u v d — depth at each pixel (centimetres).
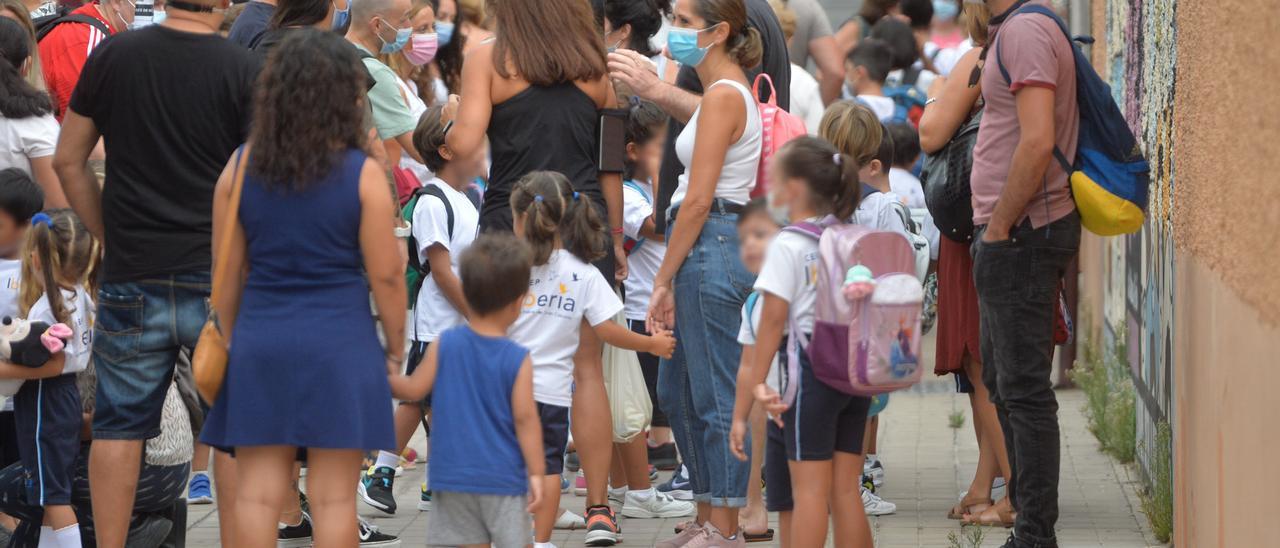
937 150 1958
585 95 1888
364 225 1438
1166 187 2028
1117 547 1975
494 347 1509
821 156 1561
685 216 1764
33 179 2012
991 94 1753
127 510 1673
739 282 1784
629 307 2248
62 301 1719
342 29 2378
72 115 1672
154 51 1642
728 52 1800
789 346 1570
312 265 1430
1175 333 1923
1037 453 1780
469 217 2034
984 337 1883
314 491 1480
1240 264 1366
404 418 2216
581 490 2394
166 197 1650
